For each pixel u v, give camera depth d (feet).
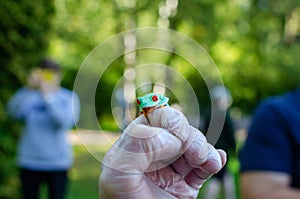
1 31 15.47
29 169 13.08
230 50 32.94
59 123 12.69
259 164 6.18
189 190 2.84
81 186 16.14
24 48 15.96
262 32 35.68
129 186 2.56
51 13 17.16
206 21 26.40
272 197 6.01
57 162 13.06
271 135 6.22
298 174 6.02
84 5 23.65
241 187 6.44
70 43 22.18
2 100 15.46
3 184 15.55
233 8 33.65
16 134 15.80
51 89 12.79
